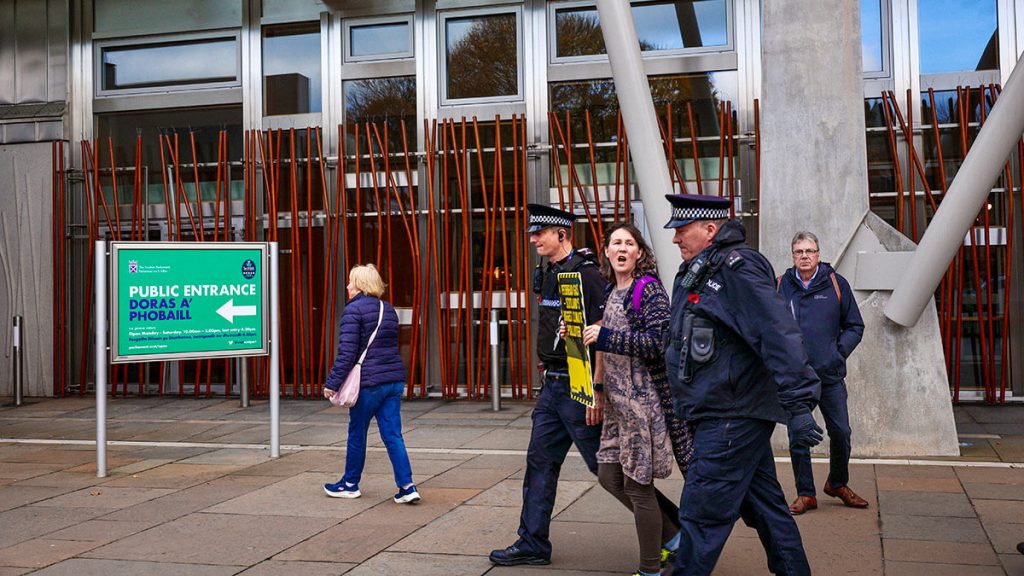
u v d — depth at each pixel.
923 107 11.45
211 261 8.12
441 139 12.62
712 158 11.88
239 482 7.28
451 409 11.50
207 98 13.41
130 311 7.73
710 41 12.02
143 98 13.57
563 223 4.87
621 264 4.40
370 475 7.50
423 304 12.43
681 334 3.89
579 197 12.25
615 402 4.35
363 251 12.79
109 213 13.45
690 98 12.02
